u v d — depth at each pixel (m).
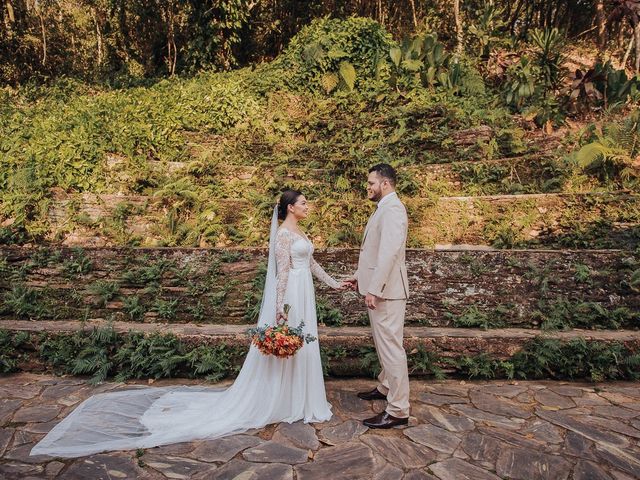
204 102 7.81
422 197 6.09
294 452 2.71
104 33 13.98
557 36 9.66
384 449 2.75
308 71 9.42
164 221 5.40
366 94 8.64
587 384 3.87
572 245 5.31
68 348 3.95
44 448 2.66
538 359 3.90
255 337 2.99
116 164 6.00
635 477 2.51
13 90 9.92
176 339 3.93
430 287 4.52
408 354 3.96
